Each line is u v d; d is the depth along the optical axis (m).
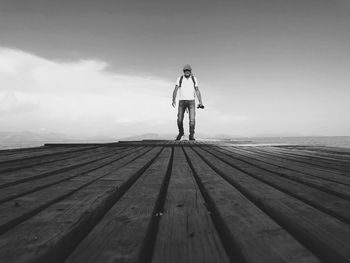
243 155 5.00
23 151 5.79
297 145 8.76
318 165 3.52
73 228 1.21
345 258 0.93
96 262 0.91
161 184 2.28
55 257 1.04
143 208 1.56
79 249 1.01
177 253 0.99
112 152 5.75
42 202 1.62
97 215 1.54
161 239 1.12
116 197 2.00
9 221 1.27
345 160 4.23
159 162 3.88
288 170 2.99
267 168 3.17
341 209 1.50
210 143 9.74
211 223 1.32
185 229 1.24
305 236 1.21
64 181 2.34
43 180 2.37
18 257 0.92
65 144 8.38
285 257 0.94
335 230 1.19
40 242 1.05
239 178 2.52
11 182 2.18
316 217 1.37
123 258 0.93
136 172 2.84
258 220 1.34
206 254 0.98
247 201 1.72
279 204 1.62
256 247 1.02
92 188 2.04
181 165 3.56
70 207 1.53
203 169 3.15
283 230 1.20
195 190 2.07
